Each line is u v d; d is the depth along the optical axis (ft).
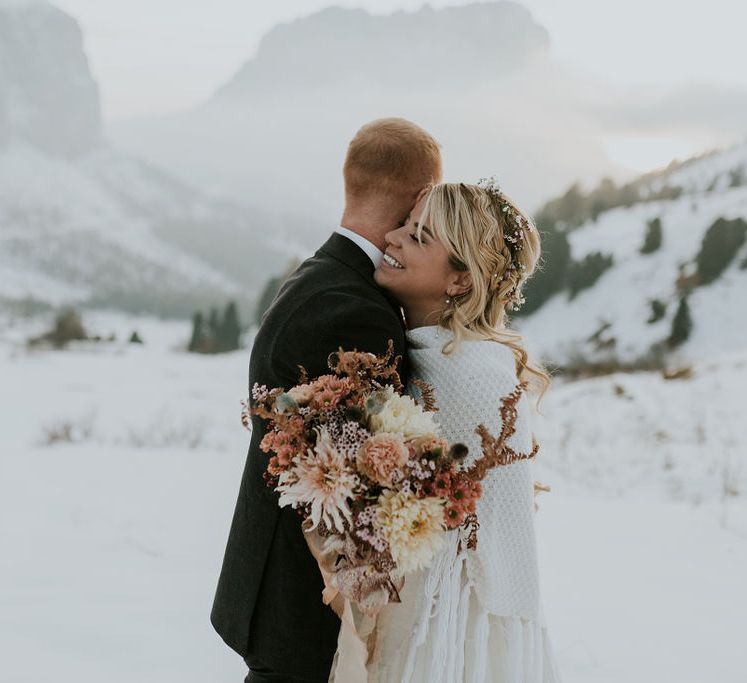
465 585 7.23
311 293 7.55
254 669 7.77
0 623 12.09
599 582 15.33
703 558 16.94
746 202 206.59
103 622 12.37
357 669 6.91
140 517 20.29
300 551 7.40
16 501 22.17
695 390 40.57
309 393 6.76
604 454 30.78
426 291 7.88
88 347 112.47
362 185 8.02
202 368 82.79
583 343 158.71
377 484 6.61
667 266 182.09
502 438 7.01
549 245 182.29
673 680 10.95
